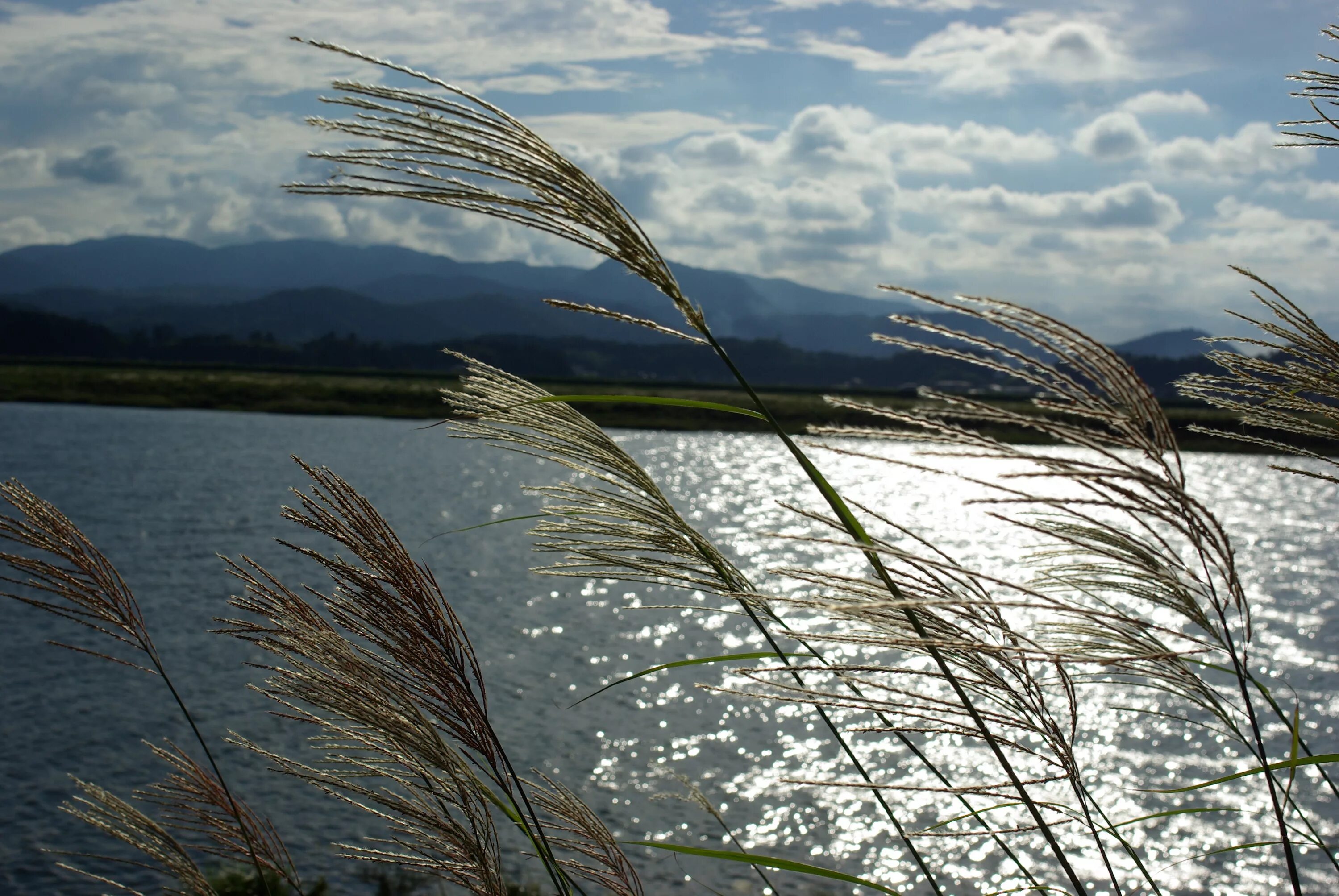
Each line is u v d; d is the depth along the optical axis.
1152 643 1.69
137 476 51.22
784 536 1.38
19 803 13.23
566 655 22.70
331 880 10.41
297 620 2.03
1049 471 1.21
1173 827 13.59
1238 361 1.91
